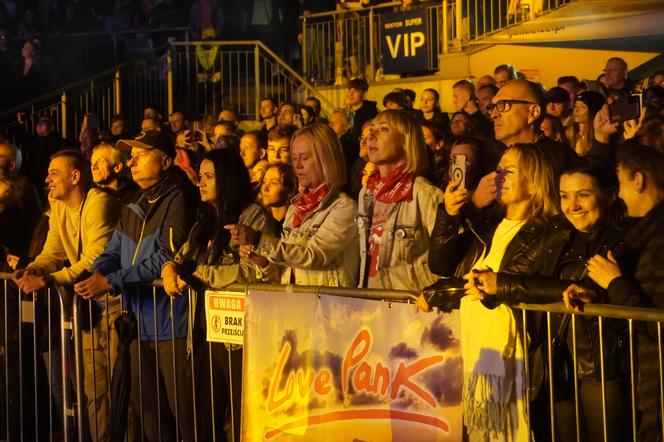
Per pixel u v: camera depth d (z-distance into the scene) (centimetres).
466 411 487
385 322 514
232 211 623
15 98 1919
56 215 757
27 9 2089
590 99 809
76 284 645
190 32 1927
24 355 763
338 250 567
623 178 498
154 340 643
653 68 1327
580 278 467
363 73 1658
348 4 1681
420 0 1576
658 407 445
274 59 1873
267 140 893
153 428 650
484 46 1477
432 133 829
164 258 634
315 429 544
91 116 1428
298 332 550
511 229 498
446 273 512
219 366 612
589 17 1376
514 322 474
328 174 574
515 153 496
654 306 437
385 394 515
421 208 552
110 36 1930
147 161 666
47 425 781
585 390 469
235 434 605
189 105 1773
